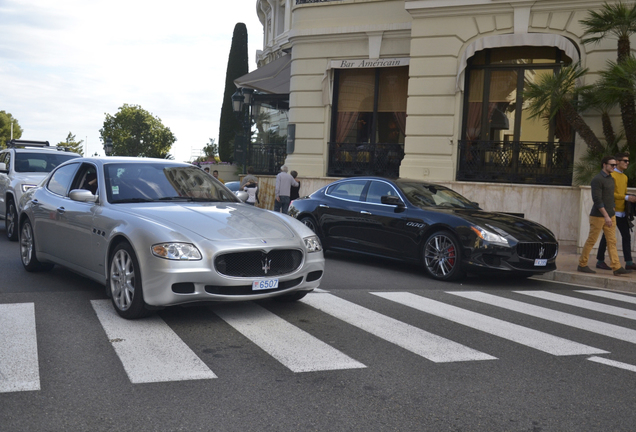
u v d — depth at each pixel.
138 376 4.12
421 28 15.66
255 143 21.91
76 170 7.24
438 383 4.18
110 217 5.94
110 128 85.38
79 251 6.47
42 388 3.86
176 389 3.91
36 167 12.52
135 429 3.30
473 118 15.78
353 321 5.91
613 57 13.84
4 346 4.70
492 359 4.81
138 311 5.49
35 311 5.84
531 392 4.07
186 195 6.70
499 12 14.86
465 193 15.01
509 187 14.56
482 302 7.30
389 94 17.72
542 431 3.43
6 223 11.74
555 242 8.95
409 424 3.46
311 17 18.27
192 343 4.95
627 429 3.50
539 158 14.77
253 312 6.11
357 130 18.14
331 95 18.12
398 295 7.49
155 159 7.30
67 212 6.73
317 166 18.20
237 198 7.06
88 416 3.45
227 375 4.20
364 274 9.24
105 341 4.92
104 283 6.05
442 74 15.51
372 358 4.71
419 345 5.14
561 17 14.36
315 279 6.12
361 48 17.67
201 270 5.25
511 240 8.49
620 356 5.07
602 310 7.19
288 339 5.16
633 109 12.51
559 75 12.95
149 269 5.30
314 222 11.08
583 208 12.28
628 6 13.23
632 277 9.38
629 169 12.05
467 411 3.69
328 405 3.72
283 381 4.12
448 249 8.88
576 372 4.56
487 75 15.62
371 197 10.33
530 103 14.03
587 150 13.34
